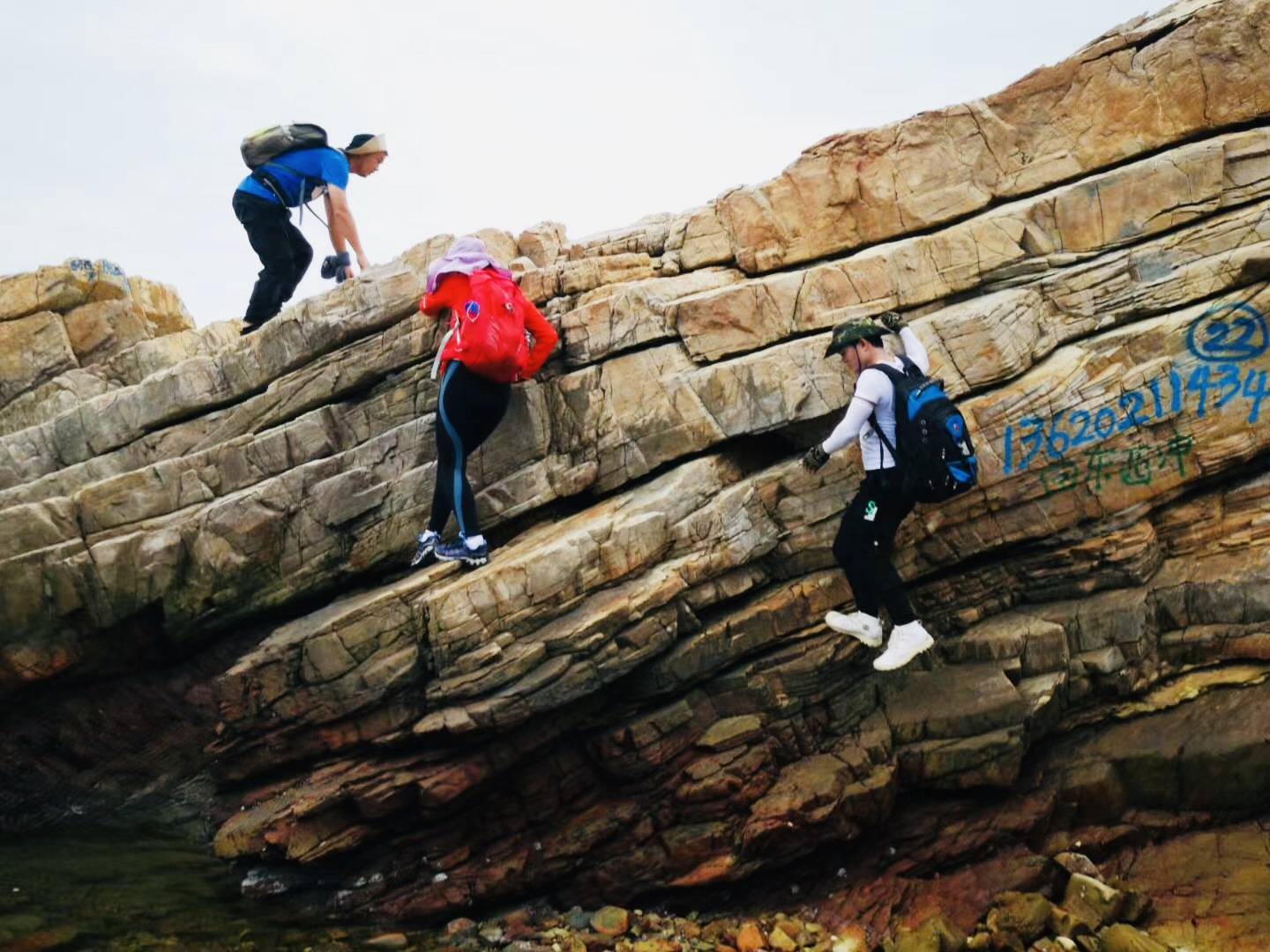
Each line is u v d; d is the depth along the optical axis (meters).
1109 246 6.17
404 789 5.83
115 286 9.17
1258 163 5.98
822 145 6.68
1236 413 5.92
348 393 6.95
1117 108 6.29
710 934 5.57
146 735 6.97
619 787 6.02
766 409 6.14
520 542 6.19
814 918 5.62
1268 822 5.40
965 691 5.83
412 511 6.48
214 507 6.68
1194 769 5.49
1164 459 5.96
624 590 5.80
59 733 6.99
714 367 6.21
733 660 6.00
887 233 6.59
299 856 5.83
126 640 6.92
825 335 6.20
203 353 8.66
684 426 6.21
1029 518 6.06
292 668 6.11
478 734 5.79
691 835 5.76
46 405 8.48
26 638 6.73
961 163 6.52
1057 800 5.64
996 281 6.27
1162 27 6.20
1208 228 6.02
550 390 6.45
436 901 5.82
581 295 6.68
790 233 6.73
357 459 6.66
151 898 5.84
